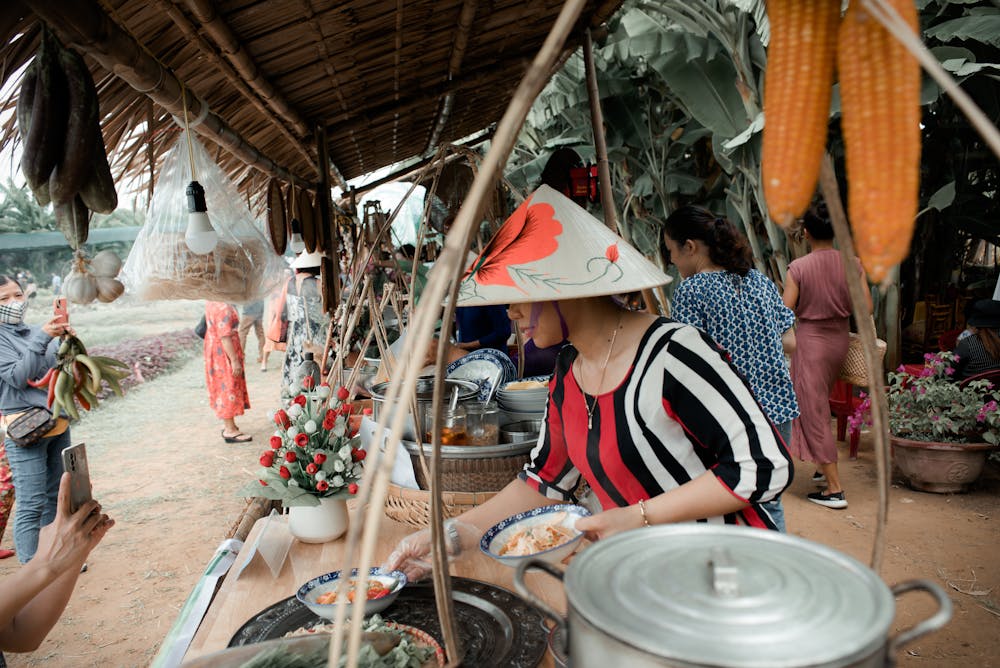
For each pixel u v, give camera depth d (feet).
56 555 4.82
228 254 7.43
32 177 3.76
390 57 8.49
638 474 4.62
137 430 24.49
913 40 1.30
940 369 14.40
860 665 1.55
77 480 5.05
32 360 10.68
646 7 19.15
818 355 12.80
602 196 10.61
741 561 2.02
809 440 13.25
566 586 1.91
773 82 1.54
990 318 14.64
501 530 4.87
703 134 23.49
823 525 12.56
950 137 22.18
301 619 4.27
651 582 1.91
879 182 1.39
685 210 8.93
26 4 3.34
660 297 13.41
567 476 5.31
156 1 4.74
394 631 3.79
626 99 24.49
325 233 10.89
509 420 7.13
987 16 14.67
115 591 12.17
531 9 8.84
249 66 6.56
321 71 7.92
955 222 23.25
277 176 10.73
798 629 1.64
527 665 3.61
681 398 4.31
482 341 11.25
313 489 5.62
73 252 4.34
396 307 8.47
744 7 15.76
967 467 13.60
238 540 5.83
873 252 1.40
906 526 12.31
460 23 8.06
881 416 2.11
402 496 5.79
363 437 6.24
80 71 3.80
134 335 62.90
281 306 26.35
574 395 4.92
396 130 13.78
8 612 4.64
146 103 6.44
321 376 8.15
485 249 4.35
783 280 21.11
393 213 6.90
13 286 10.78
